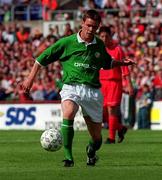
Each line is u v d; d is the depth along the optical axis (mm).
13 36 118562
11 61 110750
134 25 113500
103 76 54938
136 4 121000
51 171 34000
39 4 128500
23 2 131000
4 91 96750
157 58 102938
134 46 106750
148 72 94500
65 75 35312
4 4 131625
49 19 126562
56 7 129875
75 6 132000
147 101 83750
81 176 31734
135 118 84250
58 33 113312
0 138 62438
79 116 81000
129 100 83562
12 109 84125
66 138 34625
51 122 83250
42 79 96688
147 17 117375
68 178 31016
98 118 35344
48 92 94562
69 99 34594
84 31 34688
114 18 118562
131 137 63281
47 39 109812
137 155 43500
